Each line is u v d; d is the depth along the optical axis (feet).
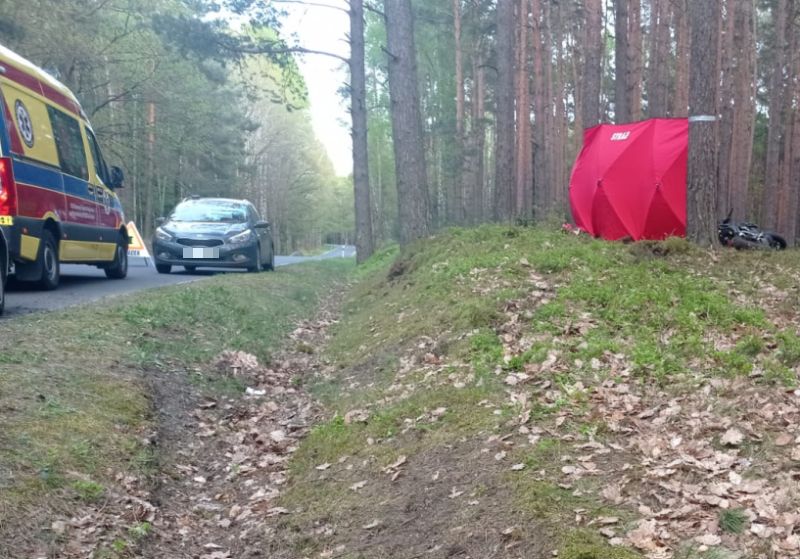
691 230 33.37
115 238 42.52
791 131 83.46
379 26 119.34
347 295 44.42
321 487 15.33
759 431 13.74
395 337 25.18
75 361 18.54
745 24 76.23
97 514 12.67
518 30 87.92
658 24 73.61
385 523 13.05
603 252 30.68
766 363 17.31
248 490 16.10
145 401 17.78
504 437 14.71
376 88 140.87
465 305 24.47
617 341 19.95
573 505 11.85
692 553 10.19
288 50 61.46
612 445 13.98
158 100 93.45
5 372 16.46
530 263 29.25
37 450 13.32
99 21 83.76
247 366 24.11
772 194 73.92
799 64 82.33
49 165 32.07
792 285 26.91
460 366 19.76
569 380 17.60
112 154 98.22
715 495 11.66
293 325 32.40
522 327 21.99
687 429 14.39
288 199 232.32
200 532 13.99
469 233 38.40
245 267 48.21
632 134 37.37
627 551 10.43
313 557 12.69
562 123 95.91
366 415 18.53
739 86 77.30
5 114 27.76
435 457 14.83
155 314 25.54
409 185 43.68
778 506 11.03
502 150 61.31
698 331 20.42
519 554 11.00
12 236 27.81
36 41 70.44
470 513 12.34
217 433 18.53
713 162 32.81
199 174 135.13
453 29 107.34
